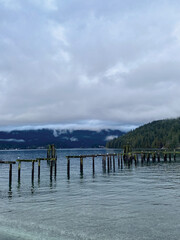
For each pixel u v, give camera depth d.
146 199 19.20
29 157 121.31
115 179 32.47
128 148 73.75
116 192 22.44
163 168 48.53
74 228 12.92
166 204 17.52
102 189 24.33
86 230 12.62
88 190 23.89
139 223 13.52
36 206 17.67
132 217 14.57
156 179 31.64
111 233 12.20
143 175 36.72
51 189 25.19
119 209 16.34
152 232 12.26
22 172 46.19
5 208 17.25
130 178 33.25
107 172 43.50
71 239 11.58
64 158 107.44
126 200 18.97
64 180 32.56
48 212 15.98
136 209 16.28
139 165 58.44
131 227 12.95
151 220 13.99
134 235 11.92
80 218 14.53
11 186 27.94
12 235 12.12
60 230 12.69
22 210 16.61
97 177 35.47
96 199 19.55
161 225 13.18
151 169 47.00
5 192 23.95
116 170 47.22
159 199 19.14
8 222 14.08
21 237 11.85
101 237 11.75
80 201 18.95
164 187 24.91
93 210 16.22
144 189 23.83
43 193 22.98
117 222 13.72
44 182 30.84
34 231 12.60
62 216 15.02
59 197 20.77
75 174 40.62
